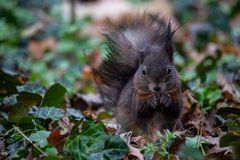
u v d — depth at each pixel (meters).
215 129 9.13
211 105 11.06
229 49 16.92
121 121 10.85
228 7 22.03
